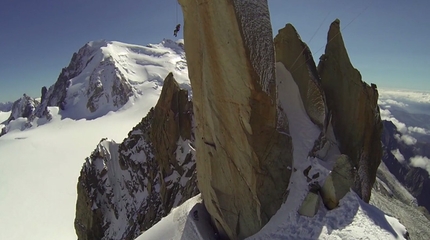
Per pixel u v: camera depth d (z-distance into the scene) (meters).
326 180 18.27
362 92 22.34
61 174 113.56
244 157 18.39
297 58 23.16
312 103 22.08
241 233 19.09
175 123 45.12
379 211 17.75
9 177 113.81
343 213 17.08
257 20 16.78
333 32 23.58
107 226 48.19
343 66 23.12
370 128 22.86
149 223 40.22
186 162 42.81
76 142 148.12
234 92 17.36
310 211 17.72
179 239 20.89
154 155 48.22
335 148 21.89
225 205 19.50
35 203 91.69
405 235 16.30
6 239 73.69
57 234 74.38
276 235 17.77
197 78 20.52
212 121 18.94
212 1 16.06
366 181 22.97
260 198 18.52
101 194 50.69
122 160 53.09
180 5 19.80
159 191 44.12
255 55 16.58
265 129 18.12
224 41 16.45
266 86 17.44
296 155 20.17
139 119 167.88
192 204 23.94
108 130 159.25
